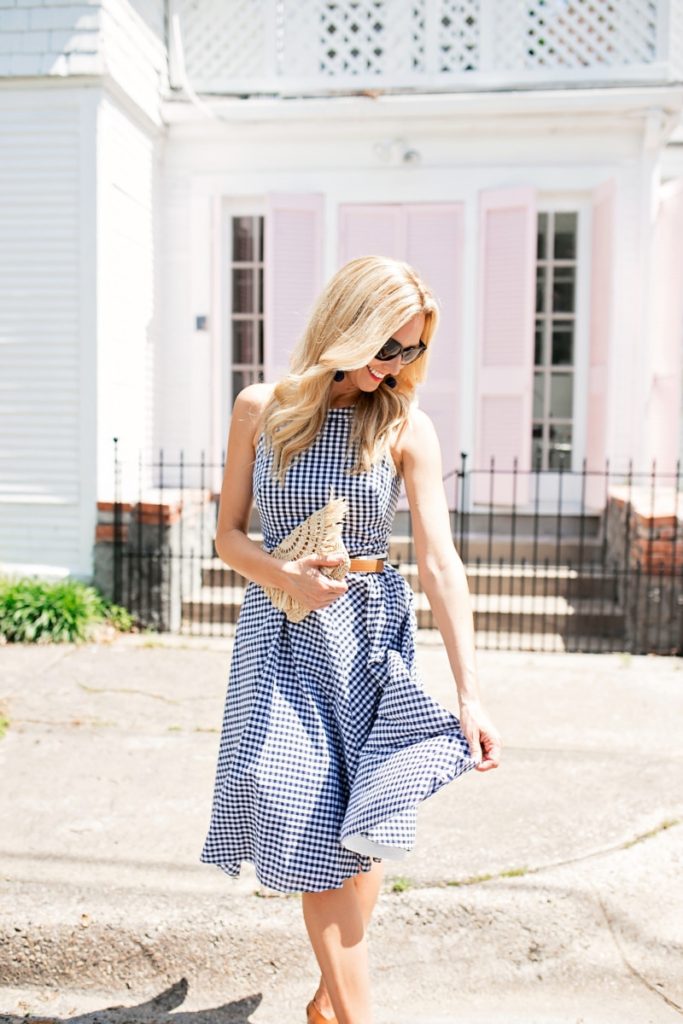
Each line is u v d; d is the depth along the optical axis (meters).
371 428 2.14
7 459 6.70
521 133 7.48
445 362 7.70
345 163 7.63
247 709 2.15
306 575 2.06
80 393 6.59
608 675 5.38
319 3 7.51
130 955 2.74
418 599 6.69
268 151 7.68
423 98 7.21
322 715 2.12
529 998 2.64
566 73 7.30
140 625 6.47
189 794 3.64
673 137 7.82
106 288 6.64
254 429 2.29
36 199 6.55
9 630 5.94
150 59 7.21
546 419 7.88
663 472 7.38
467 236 7.57
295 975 2.72
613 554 6.87
